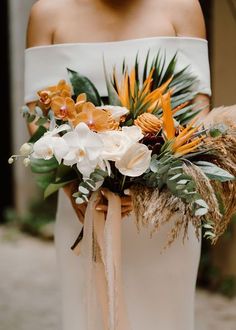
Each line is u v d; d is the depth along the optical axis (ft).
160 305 8.98
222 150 7.79
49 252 26.50
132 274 8.93
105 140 7.50
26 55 9.53
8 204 33.17
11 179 33.06
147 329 9.01
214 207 7.54
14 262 24.72
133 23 9.23
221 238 18.94
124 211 8.13
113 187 7.98
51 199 30.68
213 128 7.75
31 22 9.53
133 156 7.49
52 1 9.49
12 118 31.17
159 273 8.92
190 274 9.13
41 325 16.78
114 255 7.88
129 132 7.62
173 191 7.40
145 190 7.74
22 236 29.58
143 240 8.83
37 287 20.79
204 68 9.36
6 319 17.33
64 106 7.73
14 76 30.68
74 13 9.34
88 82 8.37
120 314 7.95
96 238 8.05
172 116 8.09
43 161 8.18
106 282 8.07
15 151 31.09
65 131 7.94
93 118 7.59
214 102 18.52
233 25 17.99
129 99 8.18
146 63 8.63
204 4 20.98
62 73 9.25
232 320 16.98
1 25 32.48
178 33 9.36
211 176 7.68
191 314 9.30
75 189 8.40
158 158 7.73
